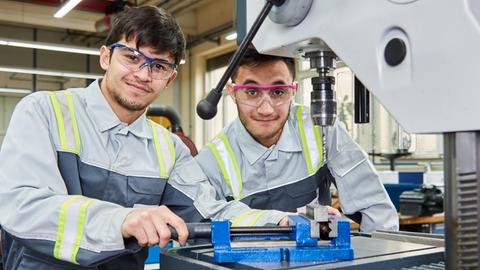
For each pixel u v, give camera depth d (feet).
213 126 24.82
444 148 1.73
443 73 1.65
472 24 1.57
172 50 3.64
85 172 3.64
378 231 3.32
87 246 2.63
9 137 3.31
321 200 4.70
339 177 4.48
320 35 2.10
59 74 21.62
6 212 2.95
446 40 1.64
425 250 2.61
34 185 3.06
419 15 1.71
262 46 2.43
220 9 22.82
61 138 3.52
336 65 2.57
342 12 2.00
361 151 4.52
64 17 20.53
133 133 3.88
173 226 2.49
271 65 3.91
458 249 1.69
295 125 4.59
